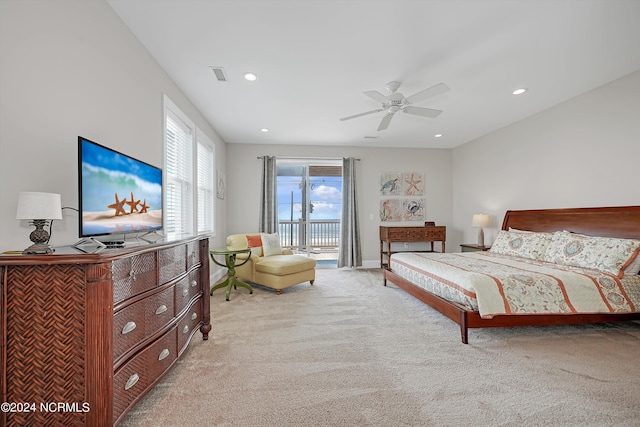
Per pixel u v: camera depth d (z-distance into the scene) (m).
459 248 5.97
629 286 2.54
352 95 3.41
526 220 4.14
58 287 1.14
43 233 1.22
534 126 4.12
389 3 1.95
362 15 2.06
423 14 2.05
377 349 2.30
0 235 1.26
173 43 2.40
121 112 2.13
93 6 1.82
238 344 2.38
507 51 2.52
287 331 2.66
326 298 3.72
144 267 1.51
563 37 2.33
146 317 1.52
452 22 2.14
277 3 1.94
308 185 6.06
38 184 1.44
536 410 1.57
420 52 2.53
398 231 5.48
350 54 2.56
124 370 1.33
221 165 5.20
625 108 3.01
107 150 1.67
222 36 2.30
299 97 3.47
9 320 1.13
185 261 2.04
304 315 3.08
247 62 2.69
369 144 5.81
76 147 1.68
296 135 5.11
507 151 4.64
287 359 2.13
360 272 5.42
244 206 5.58
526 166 4.27
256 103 3.65
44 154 1.47
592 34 2.29
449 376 1.91
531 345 2.37
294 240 6.34
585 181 3.42
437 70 2.85
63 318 1.15
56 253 1.21
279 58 2.62
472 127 4.73
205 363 2.07
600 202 3.25
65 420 1.15
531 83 3.15
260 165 5.63
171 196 3.26
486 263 3.20
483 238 4.82
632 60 2.70
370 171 5.97
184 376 1.90
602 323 2.86
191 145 3.69
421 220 6.11
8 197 1.30
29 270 1.14
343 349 2.30
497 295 2.38
